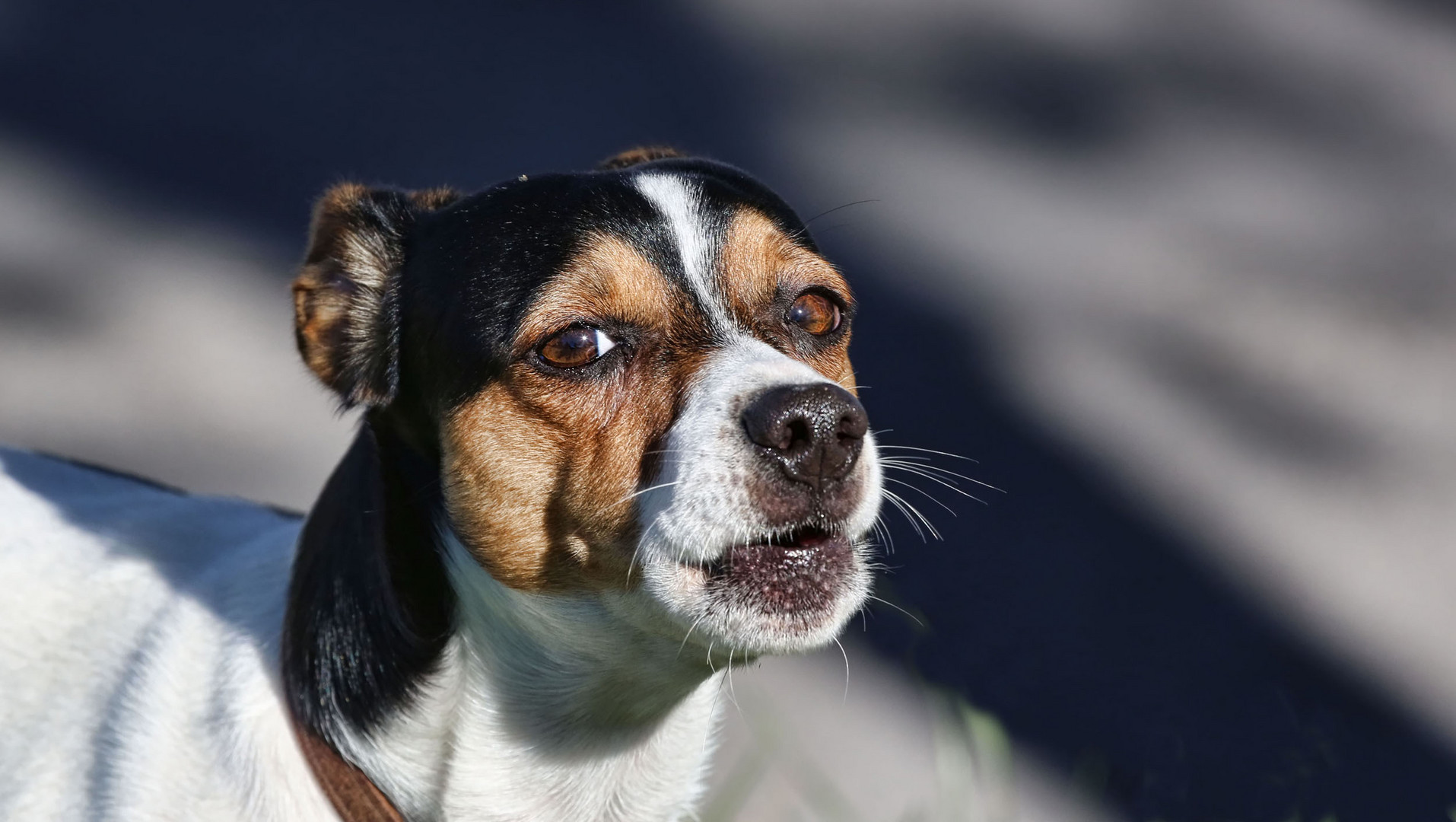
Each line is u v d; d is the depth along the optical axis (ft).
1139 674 38.04
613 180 20.13
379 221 20.94
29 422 41.93
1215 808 34.40
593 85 59.77
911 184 56.85
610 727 20.66
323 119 56.24
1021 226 55.26
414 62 59.67
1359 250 56.13
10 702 21.16
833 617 18.65
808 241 21.09
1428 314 52.60
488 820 20.59
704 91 60.34
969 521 42.19
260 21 61.11
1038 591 40.27
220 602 21.34
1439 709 38.24
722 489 18.13
